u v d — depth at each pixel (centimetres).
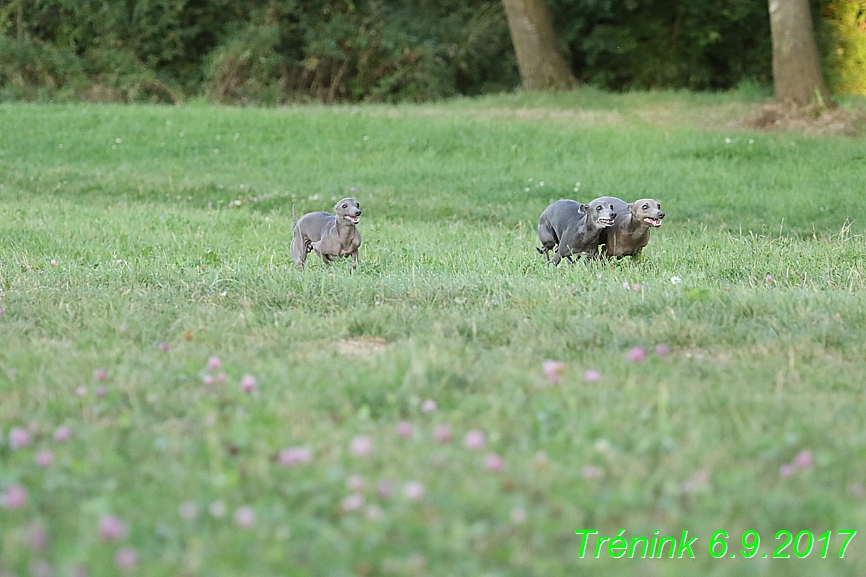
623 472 596
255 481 585
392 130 3250
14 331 1008
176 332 1005
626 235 1384
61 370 830
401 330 1006
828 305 1080
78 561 477
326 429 665
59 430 666
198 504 552
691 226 2183
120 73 4509
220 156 3012
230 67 4519
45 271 1366
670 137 3053
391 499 557
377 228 1997
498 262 1462
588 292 1158
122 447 648
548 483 574
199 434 672
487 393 771
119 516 538
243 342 962
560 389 762
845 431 678
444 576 482
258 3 4812
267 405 720
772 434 664
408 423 675
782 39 3309
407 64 4650
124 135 3234
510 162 2900
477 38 4741
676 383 791
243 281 1251
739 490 570
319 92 4688
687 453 620
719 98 3709
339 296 1173
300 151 3069
